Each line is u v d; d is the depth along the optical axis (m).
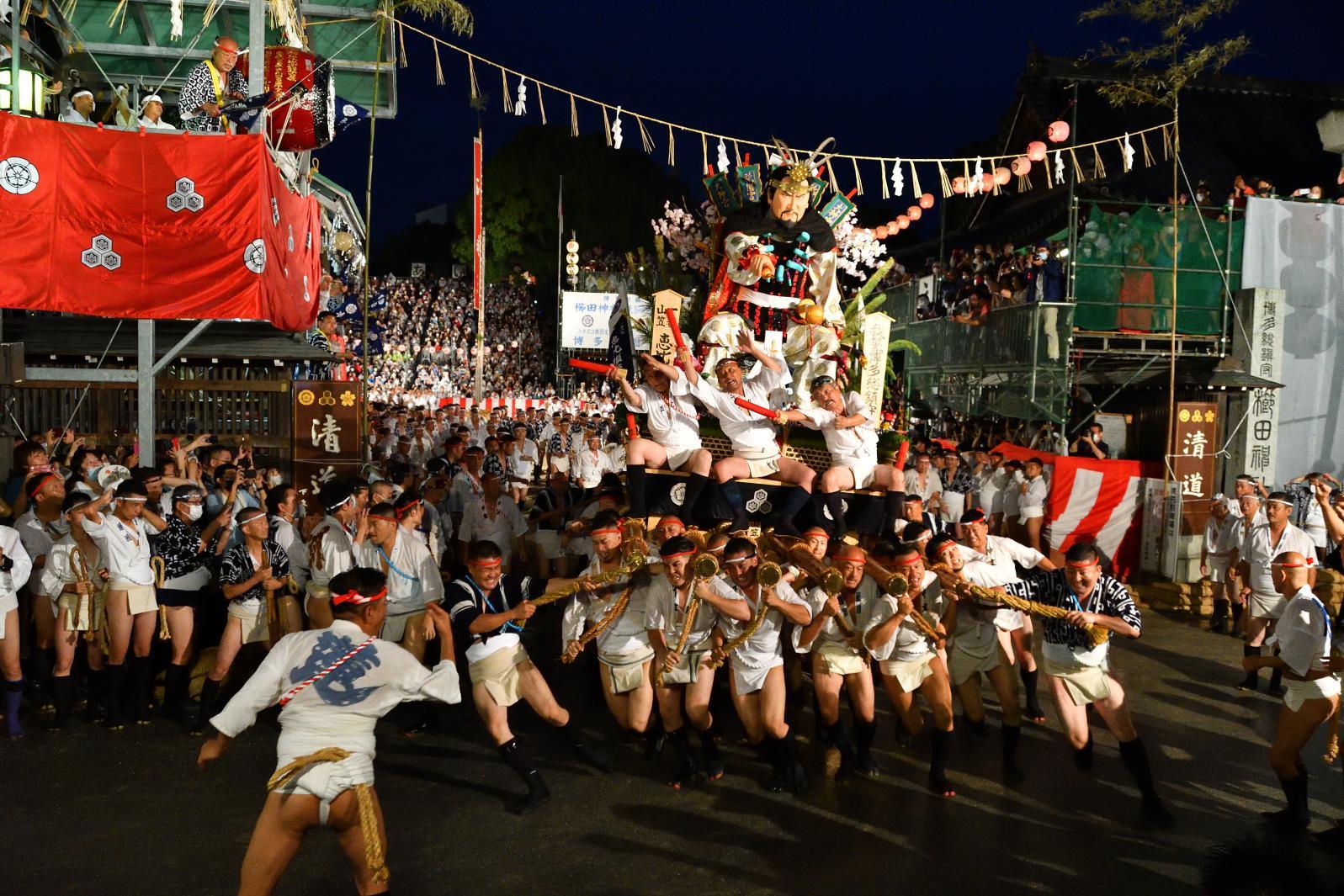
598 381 48.59
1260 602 10.06
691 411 8.87
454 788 7.11
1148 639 12.05
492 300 56.28
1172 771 7.61
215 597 10.13
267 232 10.59
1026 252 18.56
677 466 8.77
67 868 5.73
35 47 13.29
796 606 6.99
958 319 19.30
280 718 4.73
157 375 13.30
